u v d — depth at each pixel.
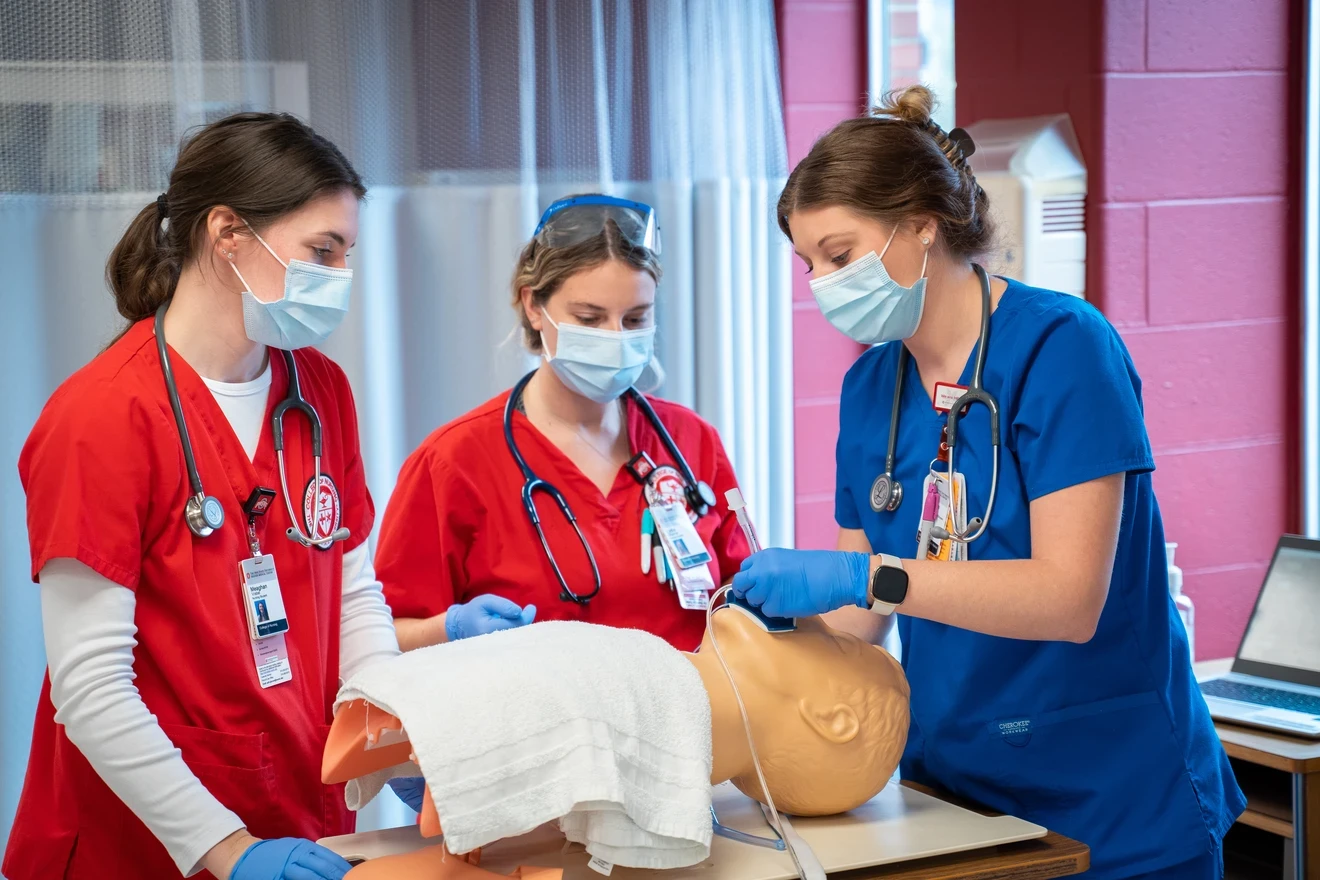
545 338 1.66
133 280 1.36
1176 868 1.35
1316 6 2.33
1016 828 1.21
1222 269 2.37
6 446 2.24
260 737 1.31
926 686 1.42
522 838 1.20
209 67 2.29
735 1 2.67
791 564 1.22
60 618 1.21
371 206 2.44
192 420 1.32
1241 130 2.35
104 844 1.30
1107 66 2.24
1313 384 2.43
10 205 2.22
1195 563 2.40
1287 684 1.97
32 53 2.21
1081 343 1.29
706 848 1.09
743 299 2.74
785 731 1.20
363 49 2.41
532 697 1.05
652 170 2.66
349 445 1.55
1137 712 1.35
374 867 1.10
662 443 1.78
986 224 1.41
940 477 1.38
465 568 1.68
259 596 1.34
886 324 1.35
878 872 1.13
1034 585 1.21
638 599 1.67
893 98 1.44
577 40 2.55
